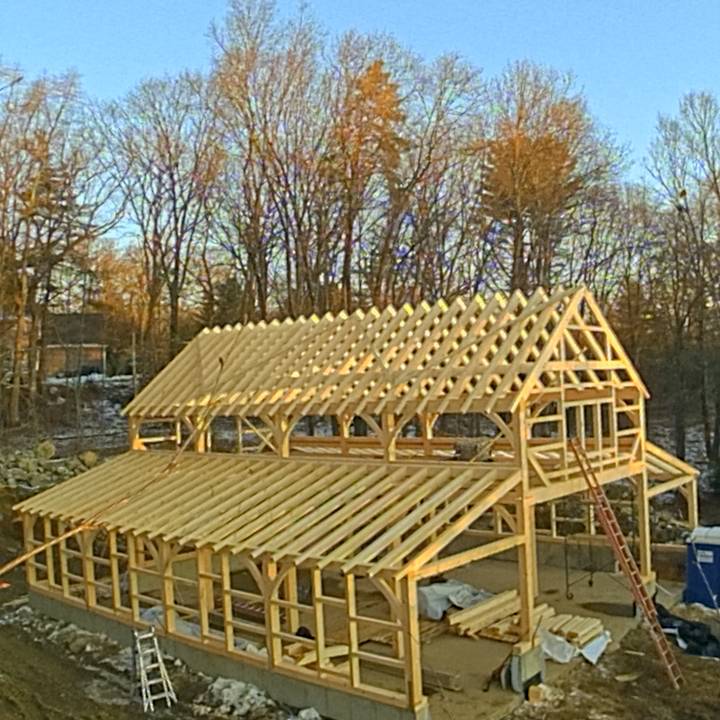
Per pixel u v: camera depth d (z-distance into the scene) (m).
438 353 15.08
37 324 35.66
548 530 20.36
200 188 37.12
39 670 13.94
